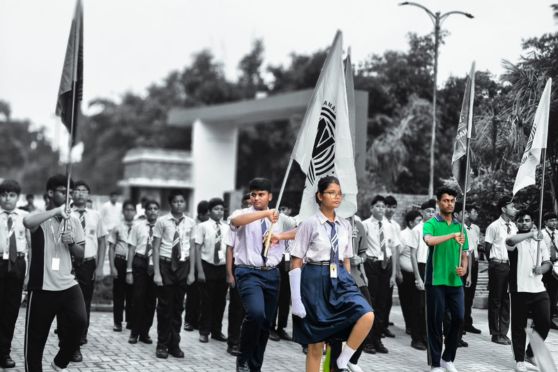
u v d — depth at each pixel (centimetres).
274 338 1127
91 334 1130
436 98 1636
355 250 952
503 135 1278
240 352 762
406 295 1200
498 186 1280
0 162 8325
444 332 1028
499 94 1309
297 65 4284
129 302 1170
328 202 698
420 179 1709
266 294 796
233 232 866
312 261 689
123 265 1160
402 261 1182
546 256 921
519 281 909
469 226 1146
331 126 781
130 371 866
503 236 1122
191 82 4809
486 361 977
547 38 1247
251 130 4459
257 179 821
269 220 810
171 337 969
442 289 864
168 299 966
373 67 1833
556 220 1148
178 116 4044
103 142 5325
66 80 754
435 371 860
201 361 945
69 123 747
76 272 1005
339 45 784
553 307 1183
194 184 3881
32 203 1789
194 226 1016
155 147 4938
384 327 1188
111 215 1858
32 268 711
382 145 1817
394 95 1780
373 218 1105
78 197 1016
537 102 1231
